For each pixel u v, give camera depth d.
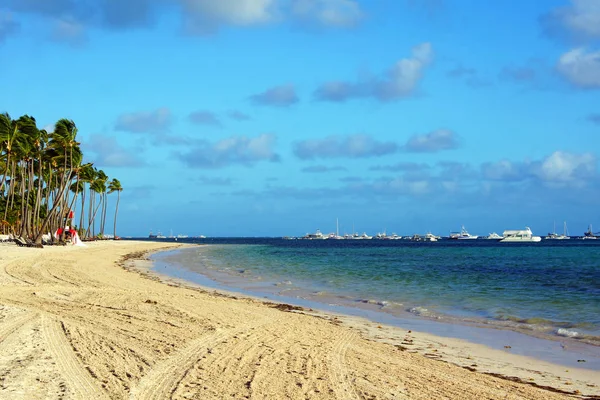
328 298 24.78
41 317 14.17
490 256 77.25
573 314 19.88
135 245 106.94
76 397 7.88
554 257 74.19
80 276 29.00
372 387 9.41
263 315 17.75
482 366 12.12
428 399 8.89
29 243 55.78
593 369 11.94
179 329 14.11
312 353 12.08
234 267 48.62
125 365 10.00
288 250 105.00
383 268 47.88
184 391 8.55
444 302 23.45
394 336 15.51
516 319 18.77
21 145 55.50
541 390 10.03
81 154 64.81
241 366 10.42
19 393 7.92
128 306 17.72
